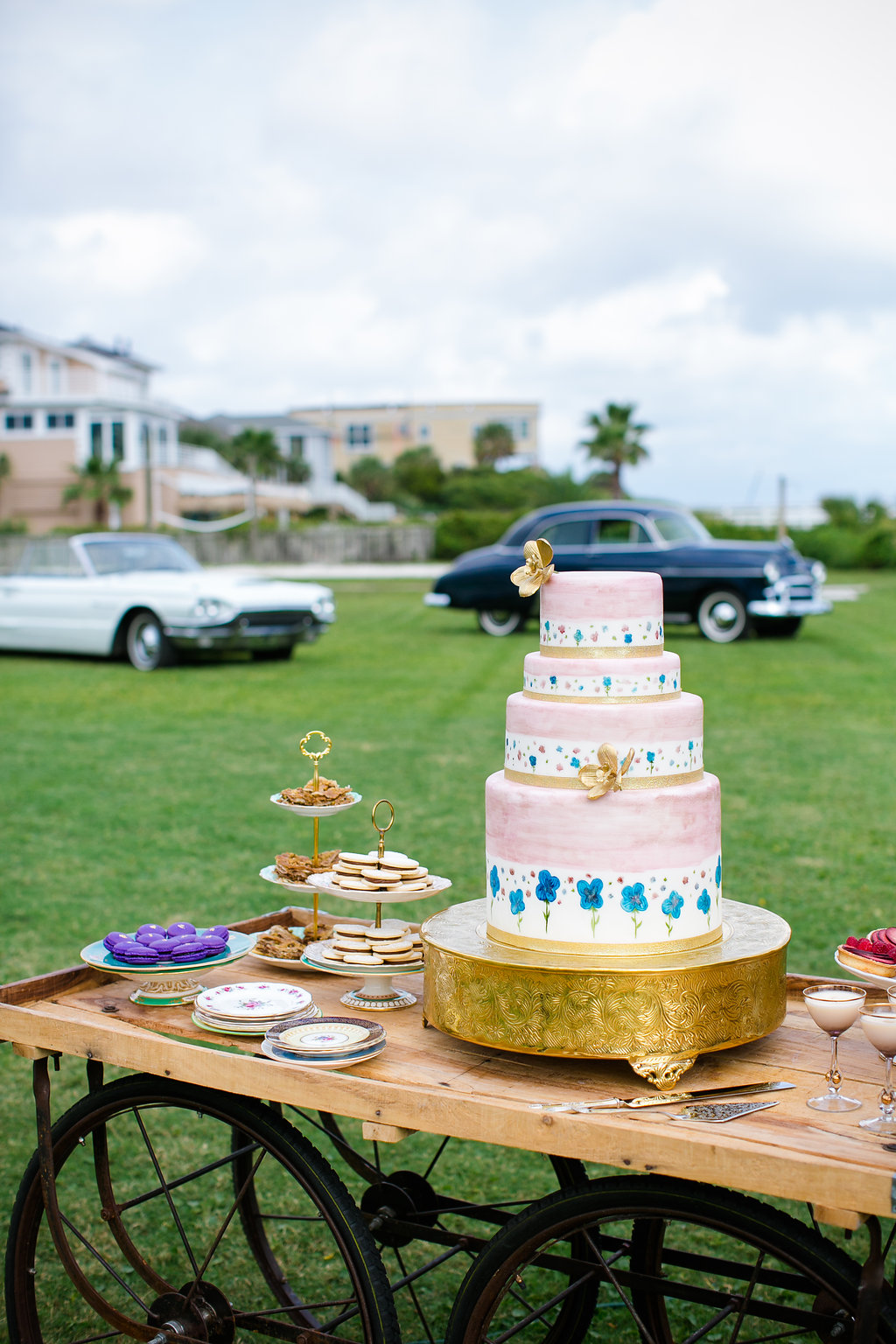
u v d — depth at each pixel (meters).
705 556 15.32
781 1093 1.88
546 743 1.99
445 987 2.02
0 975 4.29
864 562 36.34
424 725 9.90
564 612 2.01
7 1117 3.46
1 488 51.97
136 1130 3.48
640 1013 1.86
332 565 40.25
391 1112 1.87
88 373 54.00
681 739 1.99
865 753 8.70
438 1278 2.80
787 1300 2.64
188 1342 2.22
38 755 8.70
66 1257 2.31
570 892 1.97
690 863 1.98
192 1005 2.40
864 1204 1.54
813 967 4.29
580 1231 1.84
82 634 13.65
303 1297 2.67
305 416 82.75
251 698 11.33
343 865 2.53
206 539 40.34
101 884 5.55
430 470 73.56
